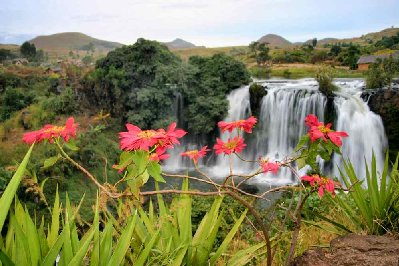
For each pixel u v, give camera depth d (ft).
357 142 69.36
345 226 11.62
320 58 201.67
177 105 88.84
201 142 88.74
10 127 94.53
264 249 9.70
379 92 71.36
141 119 83.61
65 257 5.19
